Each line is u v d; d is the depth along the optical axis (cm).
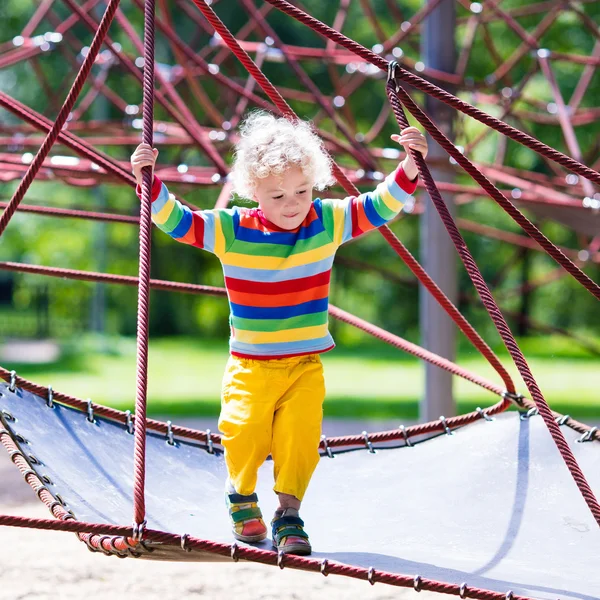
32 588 876
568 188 1425
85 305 4303
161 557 456
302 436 493
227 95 1641
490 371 3294
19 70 3859
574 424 661
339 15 1661
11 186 3872
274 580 924
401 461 666
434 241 1284
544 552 529
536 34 1584
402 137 500
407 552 520
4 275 4944
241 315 507
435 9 1313
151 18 507
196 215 507
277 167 482
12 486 1359
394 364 3641
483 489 613
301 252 509
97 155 766
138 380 448
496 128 506
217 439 668
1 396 603
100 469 580
